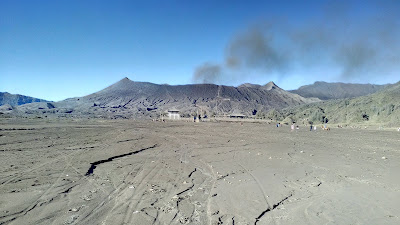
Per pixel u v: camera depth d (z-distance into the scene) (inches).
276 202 361.4
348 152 907.4
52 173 471.8
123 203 330.6
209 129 2101.4
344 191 426.0
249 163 655.1
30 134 1152.2
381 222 299.6
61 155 661.3
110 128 1841.8
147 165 587.8
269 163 661.9
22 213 283.1
